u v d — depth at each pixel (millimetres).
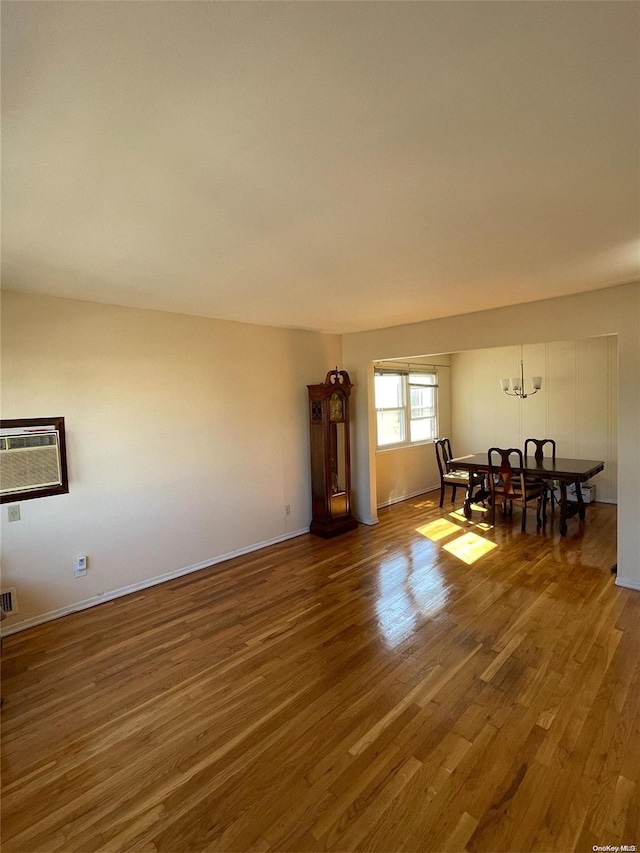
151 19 881
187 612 3373
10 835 1664
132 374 3719
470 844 1580
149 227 1967
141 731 2174
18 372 3115
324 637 2967
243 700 2375
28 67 996
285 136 1303
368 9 874
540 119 1260
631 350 3420
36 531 3213
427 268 2699
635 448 3461
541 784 1803
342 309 3928
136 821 1709
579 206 1857
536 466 5523
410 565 4180
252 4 850
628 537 3531
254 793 1814
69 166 1435
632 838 1575
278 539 4949
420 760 1945
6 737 2150
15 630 3119
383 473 6566
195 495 4180
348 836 1627
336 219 1929
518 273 2889
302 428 5176
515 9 889
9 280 2805
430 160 1468
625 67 1052
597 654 2676
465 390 7719
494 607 3301
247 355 4594
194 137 1293
